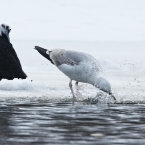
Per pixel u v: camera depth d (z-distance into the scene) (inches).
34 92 588.7
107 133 332.5
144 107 475.8
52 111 438.6
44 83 658.2
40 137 317.4
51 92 592.7
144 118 400.5
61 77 767.1
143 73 834.8
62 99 534.0
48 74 811.4
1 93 573.9
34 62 997.8
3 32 636.7
